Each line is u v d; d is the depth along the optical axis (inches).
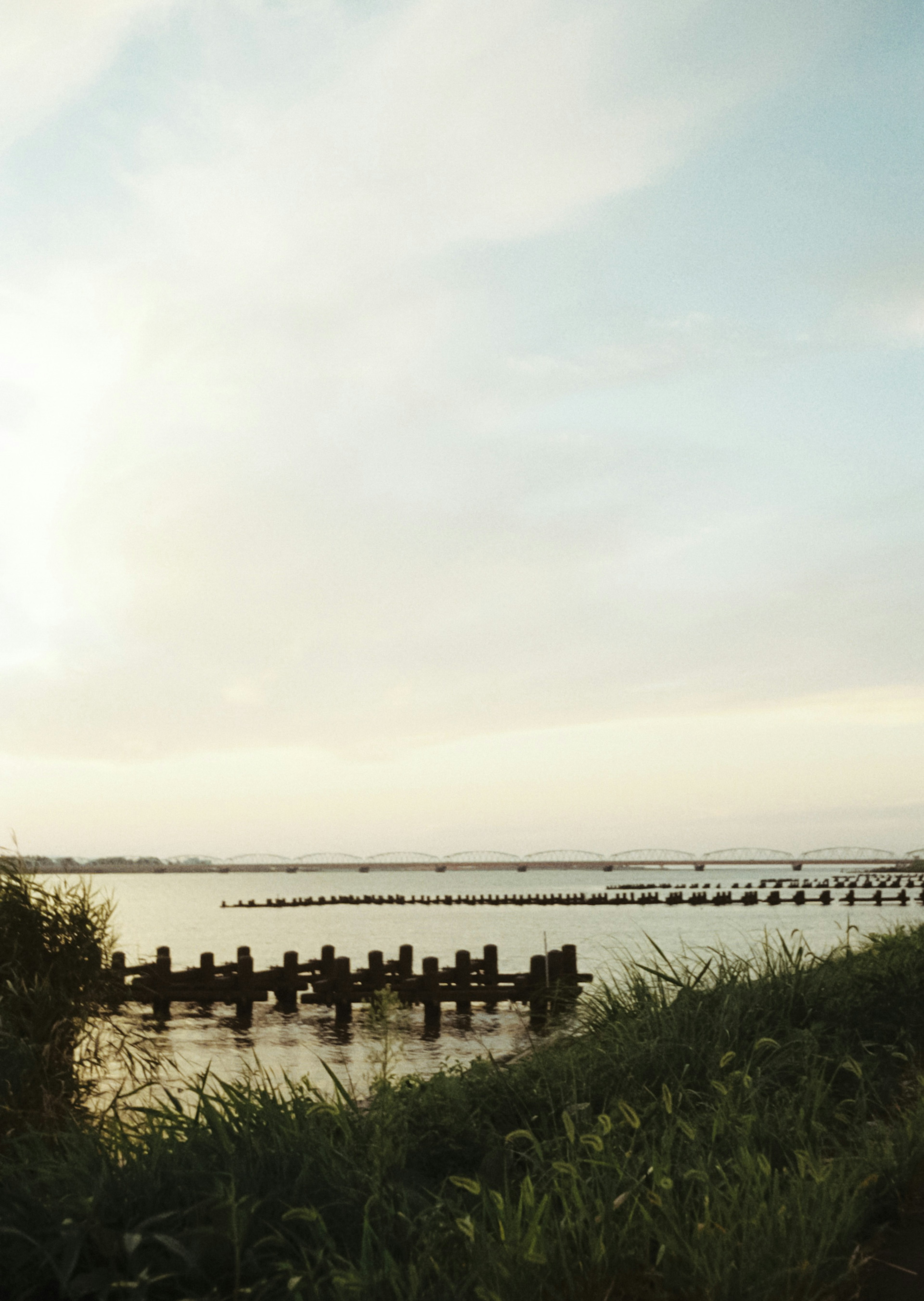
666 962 345.1
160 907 3924.7
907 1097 265.9
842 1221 173.6
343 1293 146.3
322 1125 215.0
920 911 2910.9
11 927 289.3
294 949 1742.1
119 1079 301.4
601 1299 158.6
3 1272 155.1
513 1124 257.6
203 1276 150.9
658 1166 191.0
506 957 1542.8
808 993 327.3
